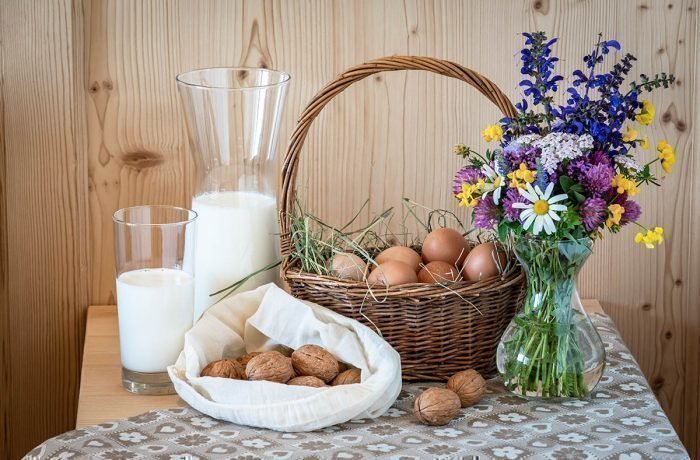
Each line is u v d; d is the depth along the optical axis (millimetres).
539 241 1226
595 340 1286
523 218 1177
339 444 1170
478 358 1365
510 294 1372
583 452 1142
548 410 1266
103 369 1417
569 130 1218
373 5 1619
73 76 1588
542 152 1174
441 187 1694
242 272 1442
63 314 1681
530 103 1658
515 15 1631
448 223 1709
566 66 1652
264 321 1333
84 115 1610
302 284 1360
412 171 1687
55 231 1645
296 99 1651
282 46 1627
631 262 1726
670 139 1675
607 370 1393
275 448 1160
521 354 1285
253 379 1253
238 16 1609
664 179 1688
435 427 1219
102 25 1585
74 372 1706
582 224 1196
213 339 1316
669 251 1718
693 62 1648
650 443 1164
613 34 1641
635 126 1667
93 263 1672
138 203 1658
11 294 1659
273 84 1448
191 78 1499
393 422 1238
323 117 1659
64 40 1573
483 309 1339
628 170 1238
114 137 1628
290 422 1201
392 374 1234
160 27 1599
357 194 1693
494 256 1353
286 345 1342
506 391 1330
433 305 1319
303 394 1209
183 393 1253
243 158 1436
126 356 1341
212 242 1436
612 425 1217
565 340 1269
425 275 1362
